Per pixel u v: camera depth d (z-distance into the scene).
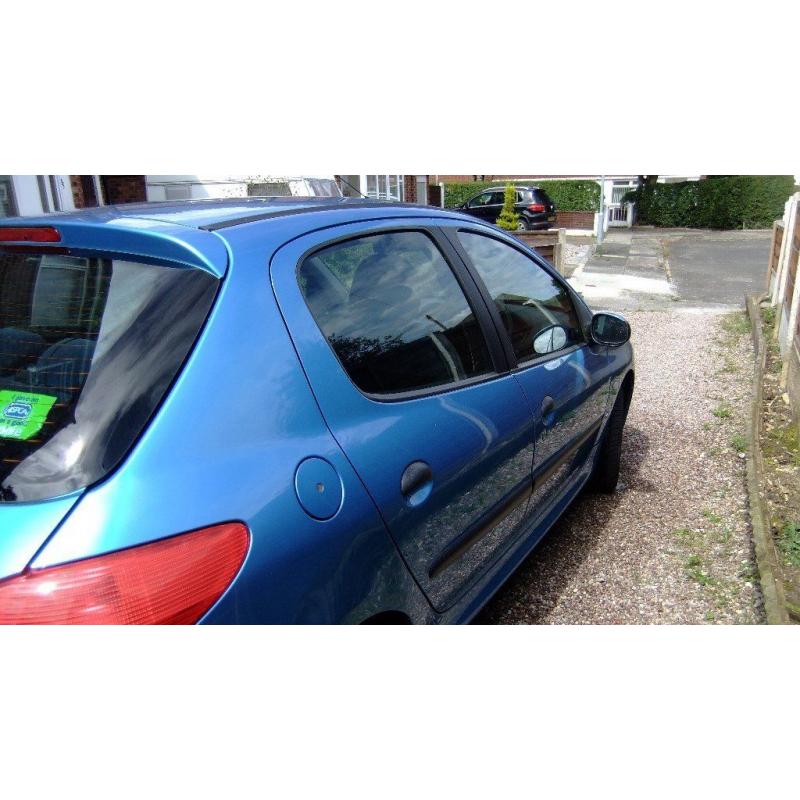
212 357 1.47
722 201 26.67
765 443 4.71
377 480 1.71
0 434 1.42
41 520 1.23
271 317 1.63
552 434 2.84
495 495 2.39
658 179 31.36
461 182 27.89
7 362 1.55
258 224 1.78
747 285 13.34
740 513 3.77
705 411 5.54
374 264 2.09
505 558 2.68
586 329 3.42
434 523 1.97
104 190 10.35
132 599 1.20
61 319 1.57
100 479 1.28
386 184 18.42
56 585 1.16
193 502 1.31
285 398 1.58
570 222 26.03
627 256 18.27
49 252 1.70
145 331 1.48
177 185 11.20
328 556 1.52
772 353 6.82
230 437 1.43
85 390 1.43
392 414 1.88
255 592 1.35
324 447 1.61
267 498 1.42
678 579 3.20
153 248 1.58
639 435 5.04
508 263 2.87
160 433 1.35
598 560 3.37
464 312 2.42
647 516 3.79
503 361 2.54
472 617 2.34
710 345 7.99
